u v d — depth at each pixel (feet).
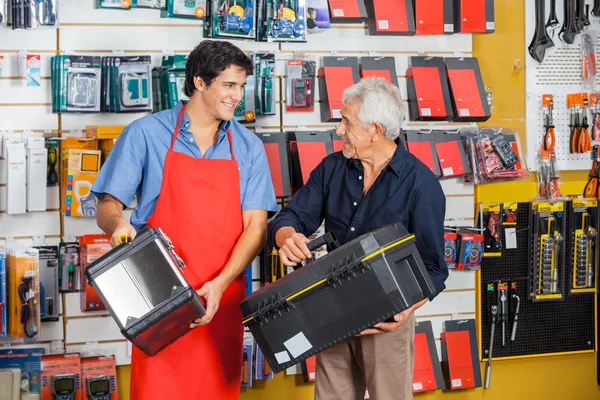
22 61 11.83
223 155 9.00
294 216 9.53
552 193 14.29
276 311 7.84
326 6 12.82
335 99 12.76
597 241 14.52
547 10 14.44
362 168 9.22
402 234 7.86
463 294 13.98
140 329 7.29
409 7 13.15
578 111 14.47
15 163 11.79
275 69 12.83
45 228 12.18
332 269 7.70
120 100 12.06
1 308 11.46
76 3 12.17
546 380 14.65
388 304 7.66
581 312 14.66
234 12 12.19
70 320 12.31
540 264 14.24
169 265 7.45
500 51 14.28
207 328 8.85
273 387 13.38
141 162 8.80
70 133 12.16
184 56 12.10
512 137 13.84
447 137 13.48
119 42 12.37
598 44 14.75
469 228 13.76
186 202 8.70
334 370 9.36
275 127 13.05
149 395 8.66
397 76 13.60
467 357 13.85
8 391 11.62
